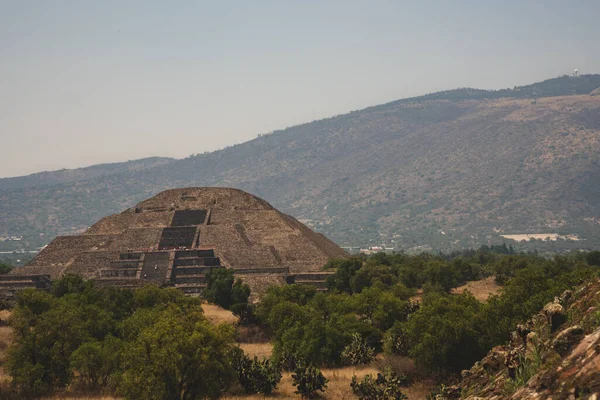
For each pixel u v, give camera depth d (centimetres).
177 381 10000
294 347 14312
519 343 5531
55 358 12006
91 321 14462
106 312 15925
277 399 11112
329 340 14238
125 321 14725
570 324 4494
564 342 4047
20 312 13112
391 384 10662
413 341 13375
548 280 13088
